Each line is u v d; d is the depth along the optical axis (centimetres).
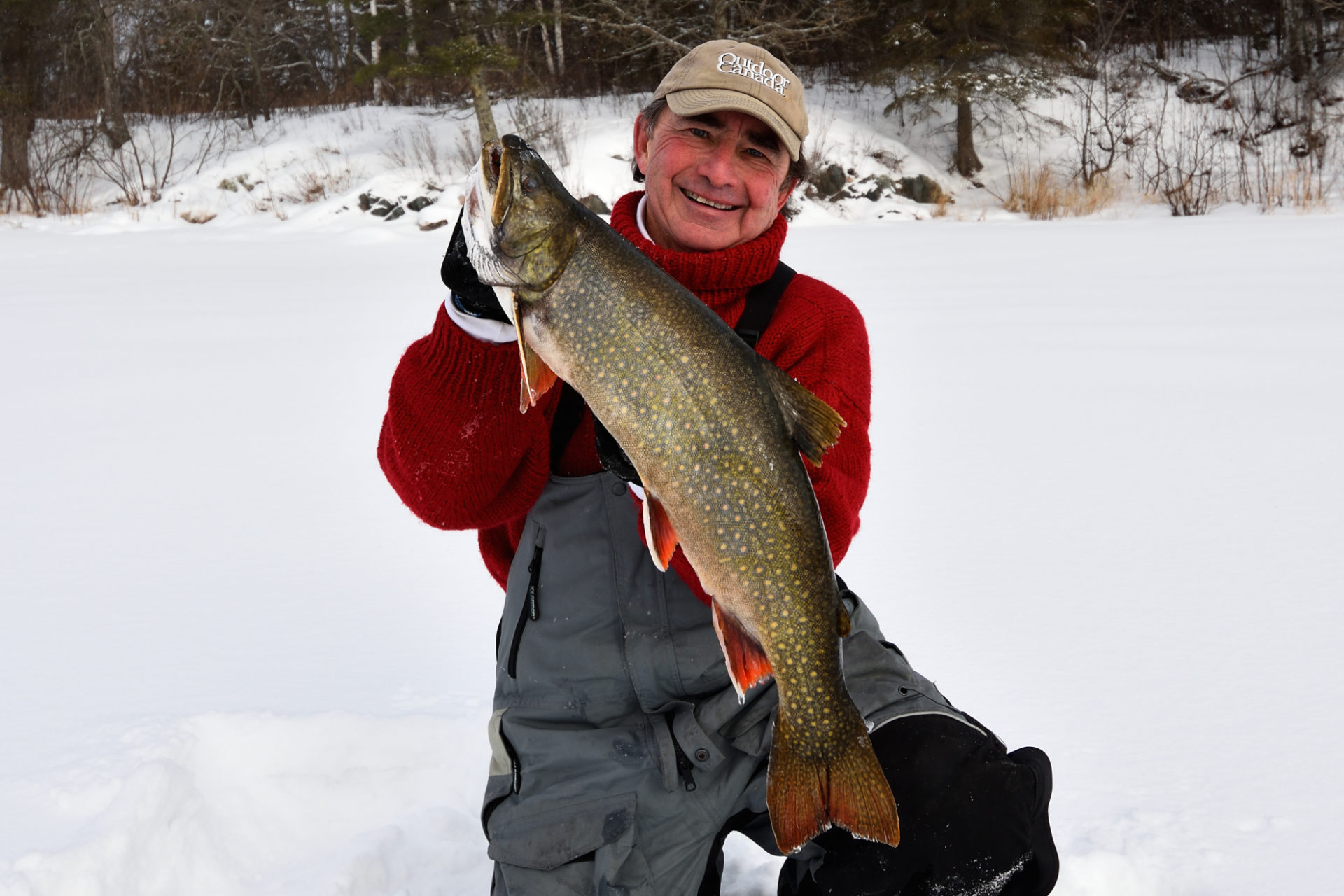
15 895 203
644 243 211
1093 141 2517
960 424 559
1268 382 626
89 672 301
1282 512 406
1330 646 294
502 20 2294
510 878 200
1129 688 277
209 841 232
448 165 2388
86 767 244
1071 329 830
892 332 846
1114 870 206
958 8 2359
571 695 205
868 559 376
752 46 213
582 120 2545
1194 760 243
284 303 1143
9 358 820
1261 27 2775
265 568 383
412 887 225
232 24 3116
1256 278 1088
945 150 2522
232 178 2545
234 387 706
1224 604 325
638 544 202
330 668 303
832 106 2675
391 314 1045
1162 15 2864
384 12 2345
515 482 201
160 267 1552
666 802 200
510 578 214
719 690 205
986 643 307
